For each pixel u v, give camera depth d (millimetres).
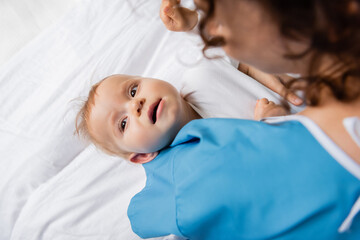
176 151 731
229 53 419
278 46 364
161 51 1146
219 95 912
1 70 1187
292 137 475
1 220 1021
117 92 883
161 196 688
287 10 318
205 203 544
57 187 1028
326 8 308
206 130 657
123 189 1011
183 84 994
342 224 434
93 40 1199
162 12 709
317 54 362
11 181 1060
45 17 1316
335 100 418
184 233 582
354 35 327
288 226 467
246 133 558
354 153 408
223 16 362
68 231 961
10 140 1098
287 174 467
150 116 818
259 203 490
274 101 879
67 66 1175
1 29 1279
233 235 535
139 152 876
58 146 1086
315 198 439
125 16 1208
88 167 1047
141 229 711
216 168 553
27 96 1151
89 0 1257
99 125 902
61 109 1106
